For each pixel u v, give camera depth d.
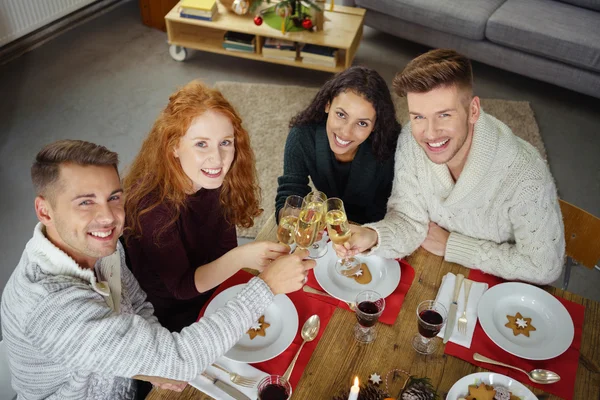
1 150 3.17
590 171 3.18
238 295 1.27
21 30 3.81
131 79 3.79
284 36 3.57
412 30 3.87
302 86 3.79
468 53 3.76
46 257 1.15
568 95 3.77
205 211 1.64
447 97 1.38
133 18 4.45
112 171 1.16
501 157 1.49
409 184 1.66
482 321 1.41
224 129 1.38
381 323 1.41
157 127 1.39
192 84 1.39
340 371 1.30
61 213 1.12
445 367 1.32
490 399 1.23
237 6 3.66
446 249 1.58
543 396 1.26
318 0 3.71
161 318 1.74
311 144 1.89
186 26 3.98
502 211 1.58
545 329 1.41
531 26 3.41
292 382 1.27
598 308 1.48
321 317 1.43
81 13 4.37
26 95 3.58
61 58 3.94
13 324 1.14
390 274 1.54
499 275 1.55
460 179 1.54
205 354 1.19
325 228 1.64
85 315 1.09
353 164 1.88
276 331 1.39
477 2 3.64
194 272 1.56
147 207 1.47
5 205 2.85
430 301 1.35
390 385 1.28
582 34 3.33
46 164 1.10
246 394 1.25
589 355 1.36
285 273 1.32
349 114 1.69
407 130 1.68
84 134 3.32
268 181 3.02
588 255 1.80
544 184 1.51
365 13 3.94
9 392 1.46
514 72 3.68
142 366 1.13
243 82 3.80
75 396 1.27
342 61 3.75
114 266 1.35
